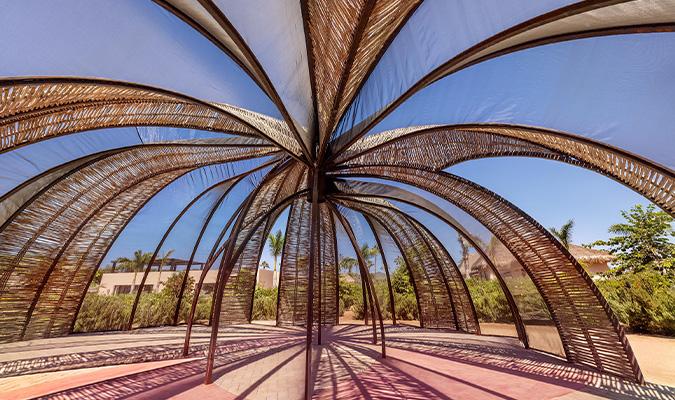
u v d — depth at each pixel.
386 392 5.39
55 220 9.27
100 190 9.43
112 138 7.48
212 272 22.75
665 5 3.17
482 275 17.03
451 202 9.61
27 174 7.13
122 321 12.40
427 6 4.14
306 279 14.52
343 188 10.25
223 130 7.47
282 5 3.98
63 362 7.03
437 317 13.88
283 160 10.05
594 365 7.17
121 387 5.51
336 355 8.05
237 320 14.26
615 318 6.78
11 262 8.85
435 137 8.05
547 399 5.25
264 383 5.79
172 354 7.89
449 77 5.83
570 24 3.96
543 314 8.98
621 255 20.61
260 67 4.59
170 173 10.27
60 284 10.17
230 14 3.88
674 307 11.69
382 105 6.19
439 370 6.85
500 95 5.79
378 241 15.60
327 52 4.49
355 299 19.48
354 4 3.44
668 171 4.93
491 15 3.92
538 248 8.12
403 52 5.04
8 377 6.05
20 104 4.23
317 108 6.50
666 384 6.15
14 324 9.16
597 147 5.53
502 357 8.30
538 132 5.99
